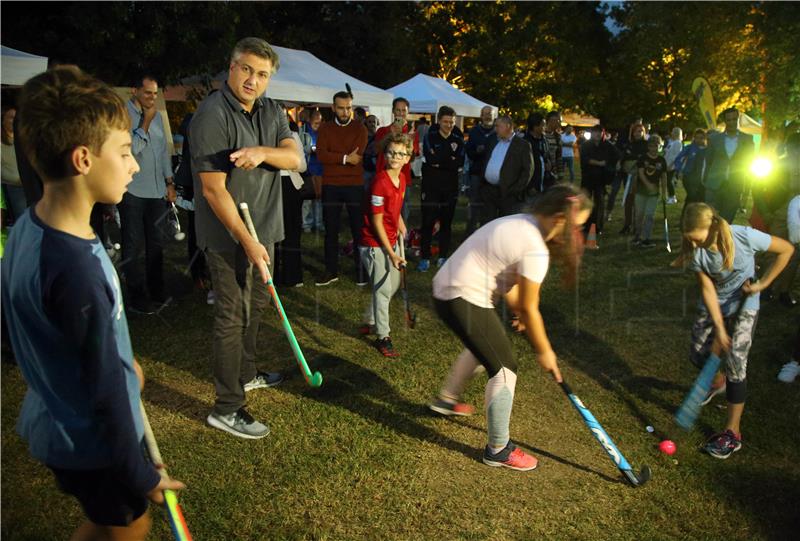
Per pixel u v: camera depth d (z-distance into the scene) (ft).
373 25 59.88
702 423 10.21
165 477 4.92
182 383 11.31
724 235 9.00
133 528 5.06
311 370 12.05
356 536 7.35
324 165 17.63
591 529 7.57
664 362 12.75
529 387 11.50
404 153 11.78
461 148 19.81
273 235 9.86
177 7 28.96
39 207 4.22
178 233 16.10
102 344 4.13
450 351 13.15
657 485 8.51
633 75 97.14
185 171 14.78
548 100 99.35
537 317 8.20
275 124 9.37
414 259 21.36
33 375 4.34
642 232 24.98
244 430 9.46
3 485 8.07
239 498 8.00
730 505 8.09
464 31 81.56
